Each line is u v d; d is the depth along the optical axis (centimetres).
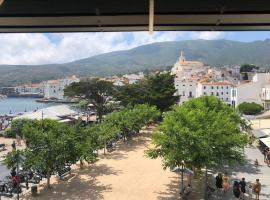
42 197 2275
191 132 2058
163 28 388
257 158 3672
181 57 15162
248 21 373
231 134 2272
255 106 7769
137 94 6725
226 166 3159
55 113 5672
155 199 2272
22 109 13125
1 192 2338
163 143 2141
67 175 2844
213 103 3216
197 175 2767
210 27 383
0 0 309
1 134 5309
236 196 2228
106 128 3959
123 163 3353
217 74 12144
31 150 2330
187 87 10869
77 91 7381
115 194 2364
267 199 2234
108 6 373
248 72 12575
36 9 377
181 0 362
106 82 7331
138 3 369
